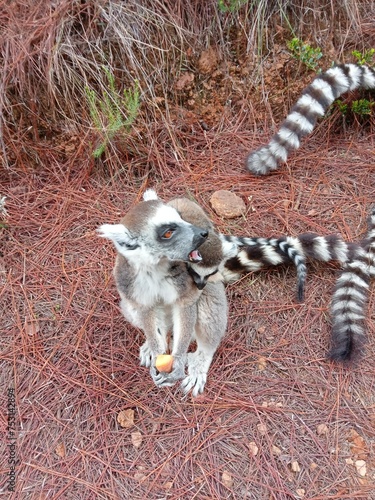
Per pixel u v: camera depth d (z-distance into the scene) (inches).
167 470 23.0
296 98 37.8
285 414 24.5
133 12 34.5
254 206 33.3
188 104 36.9
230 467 23.0
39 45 33.1
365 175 34.6
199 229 23.1
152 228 22.8
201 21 36.3
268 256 29.1
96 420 24.6
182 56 36.0
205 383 25.8
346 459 23.0
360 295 27.8
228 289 29.5
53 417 24.6
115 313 28.5
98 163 35.1
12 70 32.7
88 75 34.3
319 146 36.6
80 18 34.1
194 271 24.1
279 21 37.4
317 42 38.3
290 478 22.5
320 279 29.8
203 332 25.4
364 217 32.4
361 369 25.8
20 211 33.0
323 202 33.4
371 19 39.5
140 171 35.6
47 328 27.9
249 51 36.9
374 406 24.5
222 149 36.4
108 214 33.0
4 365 26.4
